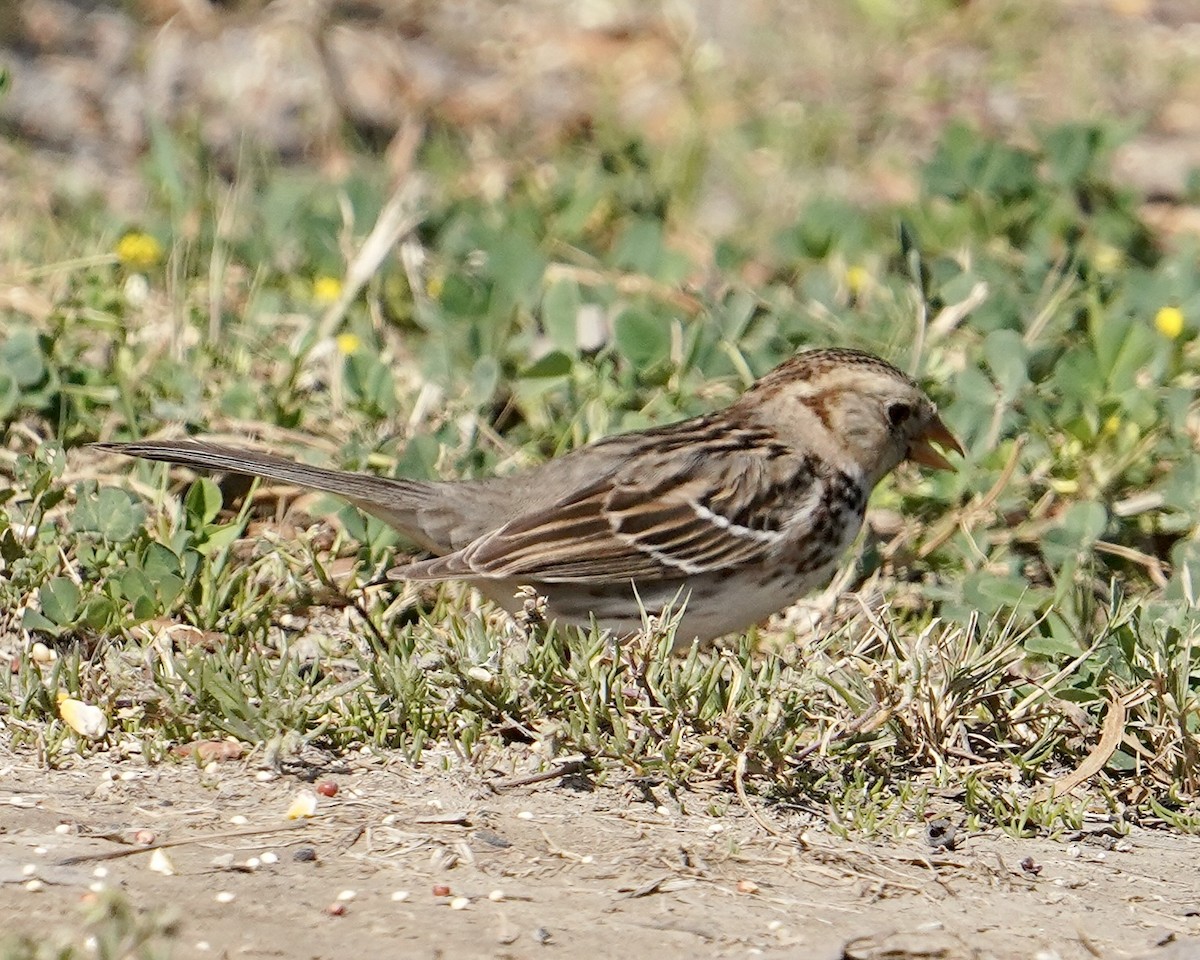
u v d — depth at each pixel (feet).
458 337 42.16
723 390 39.68
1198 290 42.83
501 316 43.14
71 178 53.93
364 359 38.96
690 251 52.90
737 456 32.35
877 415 33.47
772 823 27.04
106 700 28.76
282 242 47.88
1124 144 56.13
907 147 60.70
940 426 34.68
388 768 27.94
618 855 25.75
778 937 23.63
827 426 33.32
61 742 27.81
